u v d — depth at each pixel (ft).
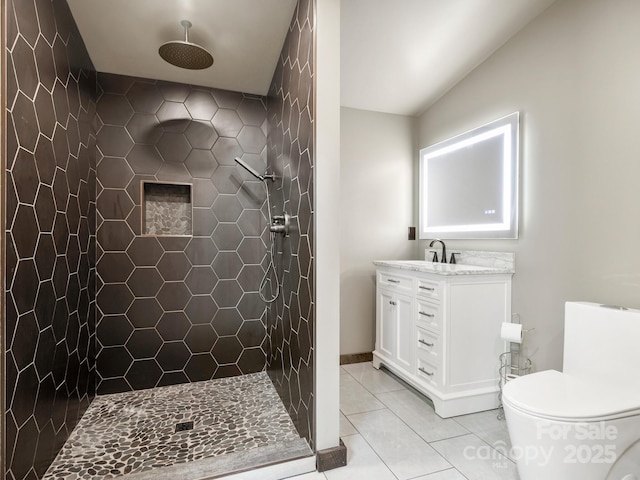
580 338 5.07
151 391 7.54
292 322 6.23
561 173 5.83
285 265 6.81
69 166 5.65
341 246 9.32
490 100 7.38
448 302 6.32
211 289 8.23
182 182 8.03
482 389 6.58
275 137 7.66
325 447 4.95
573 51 5.62
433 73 8.04
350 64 7.72
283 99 6.85
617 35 4.99
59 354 5.20
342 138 9.32
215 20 6.07
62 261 5.32
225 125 8.42
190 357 8.05
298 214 5.82
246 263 8.54
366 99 9.10
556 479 3.82
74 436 5.71
